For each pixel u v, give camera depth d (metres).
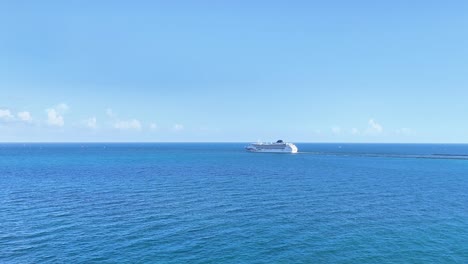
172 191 69.00
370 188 74.44
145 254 33.78
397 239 38.75
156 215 48.66
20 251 34.50
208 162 149.62
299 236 39.62
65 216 47.88
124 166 127.31
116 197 62.16
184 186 75.88
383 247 36.16
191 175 97.19
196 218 47.22
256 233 40.62
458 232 41.28
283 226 43.62
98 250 34.75
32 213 49.56
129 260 32.31
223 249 35.34
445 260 32.84
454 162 152.62
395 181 86.19
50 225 43.41
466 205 56.53
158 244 36.59
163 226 43.12
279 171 109.50
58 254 33.69
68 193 66.31
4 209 52.06
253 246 36.25
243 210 52.16
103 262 31.83
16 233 40.12
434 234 40.53
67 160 163.88
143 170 111.50
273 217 48.09
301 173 103.69
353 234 40.47
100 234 39.81
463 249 35.59
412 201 59.84
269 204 56.69
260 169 116.06
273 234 40.28
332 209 53.22
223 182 82.50
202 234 40.09
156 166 127.50
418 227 43.44
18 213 49.53
